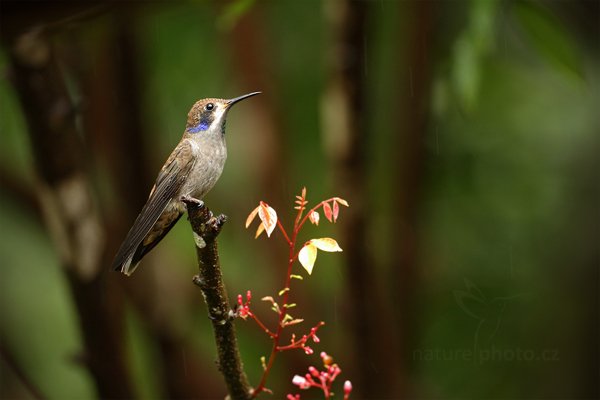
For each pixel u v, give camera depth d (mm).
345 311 9703
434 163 11328
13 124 10961
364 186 9250
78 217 8281
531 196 11312
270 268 11078
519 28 10867
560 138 11328
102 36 8773
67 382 11852
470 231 11461
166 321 9688
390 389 9945
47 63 7969
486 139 11242
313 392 10633
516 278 11305
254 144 11195
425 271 11430
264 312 10766
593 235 11195
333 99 9102
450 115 10969
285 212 11195
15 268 12156
